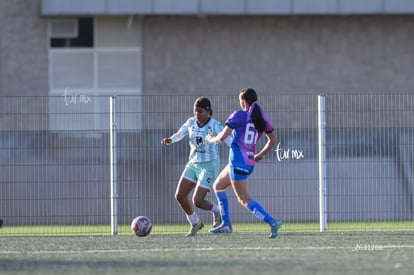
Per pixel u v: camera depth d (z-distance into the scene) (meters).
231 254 31.30
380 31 71.25
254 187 46.38
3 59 70.50
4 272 26.94
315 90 70.69
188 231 43.38
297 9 68.38
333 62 71.06
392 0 68.50
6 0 70.56
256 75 70.81
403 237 38.47
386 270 26.73
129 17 69.88
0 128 47.84
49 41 70.88
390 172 47.31
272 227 35.72
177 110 50.19
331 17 70.75
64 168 47.00
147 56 70.75
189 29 70.69
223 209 39.19
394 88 71.25
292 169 46.44
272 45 70.88
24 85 70.56
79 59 71.19
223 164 46.91
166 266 27.94
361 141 47.59
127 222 47.97
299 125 49.44
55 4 68.81
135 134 48.09
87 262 29.31
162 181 48.19
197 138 38.19
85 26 70.81
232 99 47.75
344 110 49.62
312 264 28.17
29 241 37.81
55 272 26.88
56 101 50.81
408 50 71.44
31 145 46.81
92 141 47.59
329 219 46.88
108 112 47.44
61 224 46.16
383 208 47.09
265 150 35.81
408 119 48.47
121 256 31.06
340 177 47.16
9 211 46.03
